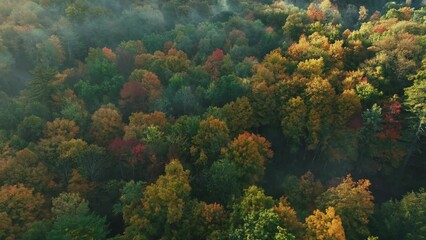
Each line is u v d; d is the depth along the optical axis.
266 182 81.19
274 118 87.06
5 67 104.06
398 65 87.06
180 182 61.38
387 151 78.50
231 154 71.44
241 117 83.06
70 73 105.38
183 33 122.50
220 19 141.38
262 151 75.62
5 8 129.50
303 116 81.50
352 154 78.50
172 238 57.53
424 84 74.12
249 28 124.56
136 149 71.31
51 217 64.62
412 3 168.12
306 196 69.25
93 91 94.81
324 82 81.62
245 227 52.59
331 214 53.66
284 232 50.31
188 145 75.06
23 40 114.75
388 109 78.50
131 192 62.97
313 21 125.25
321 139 81.94
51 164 75.25
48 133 80.31
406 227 59.50
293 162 86.19
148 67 105.56
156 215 59.59
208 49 114.50
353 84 86.19
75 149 73.44
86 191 70.69
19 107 87.31
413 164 81.69
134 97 90.75
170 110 89.06
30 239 56.72
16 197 61.69
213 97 90.75
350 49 99.50
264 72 89.75
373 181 80.69
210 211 58.88
